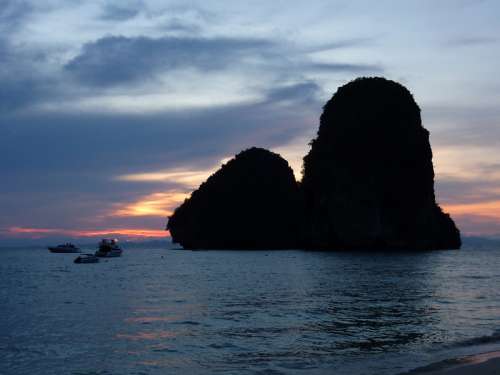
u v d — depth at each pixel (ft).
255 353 54.39
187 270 208.54
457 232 489.26
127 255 389.60
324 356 52.42
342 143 416.87
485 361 46.39
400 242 407.23
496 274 171.94
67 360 52.34
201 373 47.06
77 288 132.16
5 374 47.52
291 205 491.31
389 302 94.84
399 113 418.51
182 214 539.29
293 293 113.19
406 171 412.57
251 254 372.99
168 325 71.97
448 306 87.86
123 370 48.52
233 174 512.22
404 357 50.90
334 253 373.40
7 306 93.86
